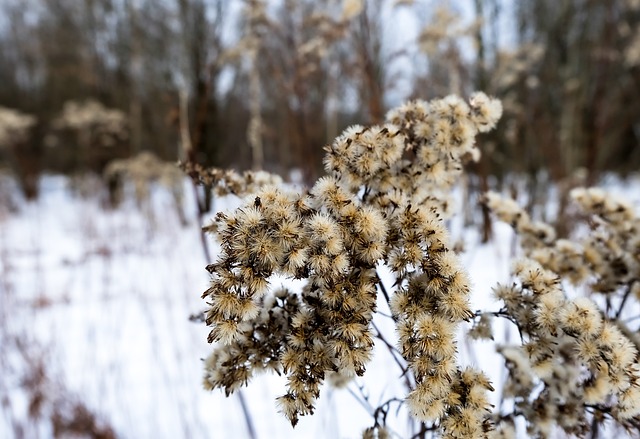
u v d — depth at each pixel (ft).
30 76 56.03
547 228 5.59
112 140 42.24
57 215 39.70
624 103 25.88
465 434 3.06
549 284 3.74
